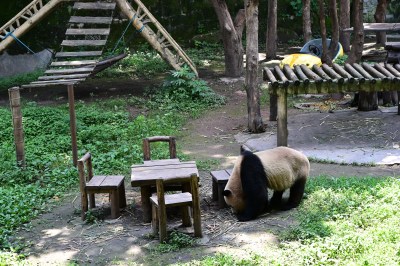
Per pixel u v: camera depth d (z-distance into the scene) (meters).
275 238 5.55
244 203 6.14
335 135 9.50
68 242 5.89
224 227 5.96
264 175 6.07
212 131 10.77
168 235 5.72
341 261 4.75
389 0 18.73
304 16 16.98
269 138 9.81
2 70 16.88
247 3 10.06
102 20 13.11
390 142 9.02
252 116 10.37
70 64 12.57
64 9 18.17
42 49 17.78
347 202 6.14
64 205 7.17
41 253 5.65
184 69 13.02
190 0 20.09
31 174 8.31
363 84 8.48
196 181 5.60
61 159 9.07
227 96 13.32
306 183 7.02
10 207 6.88
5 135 10.31
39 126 10.67
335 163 8.24
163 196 5.57
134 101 12.76
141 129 10.52
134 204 6.92
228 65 15.11
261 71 15.53
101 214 6.62
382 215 5.62
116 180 6.68
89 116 11.31
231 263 4.93
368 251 4.86
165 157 8.91
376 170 7.84
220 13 14.81
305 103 12.20
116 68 16.70
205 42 19.91
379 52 14.85
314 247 5.07
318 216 5.89
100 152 9.49
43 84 10.80
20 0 17.62
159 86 13.88
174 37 20.03
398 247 4.84
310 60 14.20
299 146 9.13
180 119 11.50
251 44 10.19
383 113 10.40
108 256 5.47
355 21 11.97
